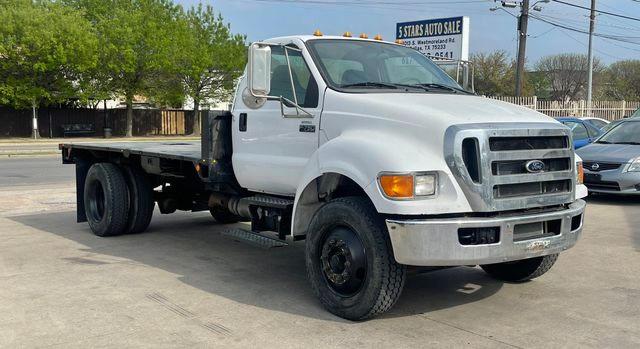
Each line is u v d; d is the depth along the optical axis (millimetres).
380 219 4953
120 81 41094
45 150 28609
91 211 8906
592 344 4668
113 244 8219
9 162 22047
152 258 7414
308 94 5832
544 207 5215
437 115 4949
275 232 6395
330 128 5551
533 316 5328
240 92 6641
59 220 10078
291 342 4676
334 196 5637
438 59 7160
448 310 5496
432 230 4648
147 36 40344
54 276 6500
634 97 56094
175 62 41812
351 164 5027
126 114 44656
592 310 5492
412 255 4684
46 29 35719
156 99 43906
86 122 42812
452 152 4754
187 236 8828
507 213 4953
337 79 5805
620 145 12281
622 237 8625
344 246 5121
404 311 5461
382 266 4883
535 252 4996
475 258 4715
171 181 8781
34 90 36656
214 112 6641
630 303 5695
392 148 4887
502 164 4879
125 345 4602
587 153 12008
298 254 7746
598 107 30094
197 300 5730
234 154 6625
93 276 6520
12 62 35969
